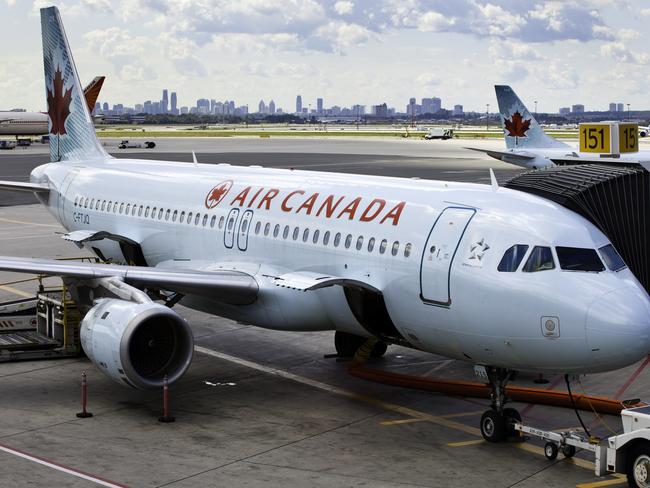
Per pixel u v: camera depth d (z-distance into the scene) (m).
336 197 21.45
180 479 15.41
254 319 22.33
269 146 157.88
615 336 15.52
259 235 22.91
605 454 15.44
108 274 20.83
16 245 44.06
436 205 18.94
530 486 15.28
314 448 17.16
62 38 34.06
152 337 19.23
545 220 17.03
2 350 24.23
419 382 21.31
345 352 24.12
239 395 20.88
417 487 15.14
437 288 17.81
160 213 27.25
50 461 16.28
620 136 34.38
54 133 36.09
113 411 19.50
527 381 22.03
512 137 72.50
